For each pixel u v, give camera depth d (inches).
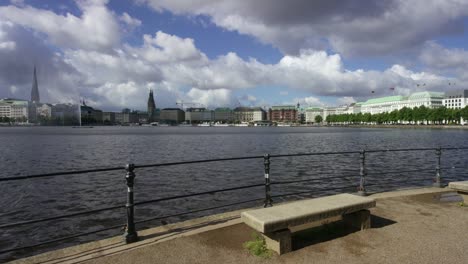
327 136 4030.5
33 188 861.8
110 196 776.9
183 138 3673.7
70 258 239.9
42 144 2615.7
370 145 2465.6
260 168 1194.6
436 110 6614.2
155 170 1144.8
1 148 2207.2
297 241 266.5
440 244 258.8
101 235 510.6
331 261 230.5
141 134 4909.0
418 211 350.0
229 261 231.5
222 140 3248.0
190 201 706.2
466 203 369.4
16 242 488.7
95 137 3873.0
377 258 234.7
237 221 315.9
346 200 290.7
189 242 265.6
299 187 840.9
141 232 292.7
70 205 701.3
